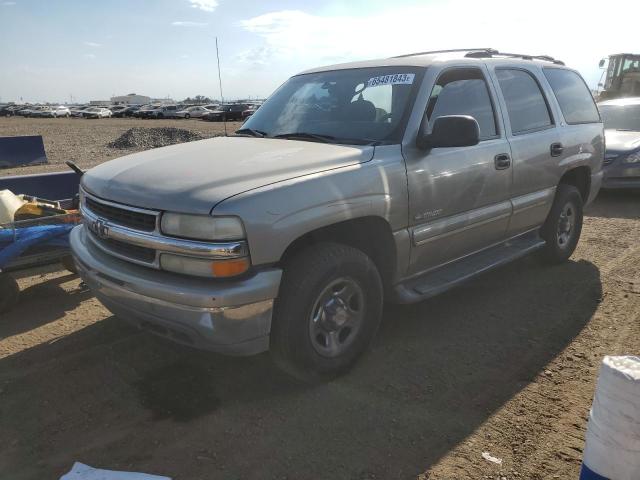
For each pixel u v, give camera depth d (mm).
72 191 5895
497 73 4535
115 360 3625
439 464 2623
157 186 2973
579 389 3273
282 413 3029
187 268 2805
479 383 3340
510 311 4426
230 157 3332
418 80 3832
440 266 4074
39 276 5277
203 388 3287
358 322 3391
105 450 2729
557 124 5105
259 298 2801
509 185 4410
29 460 2658
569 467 2609
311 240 3217
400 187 3453
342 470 2582
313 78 4492
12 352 3748
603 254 5984
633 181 8766
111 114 66062
